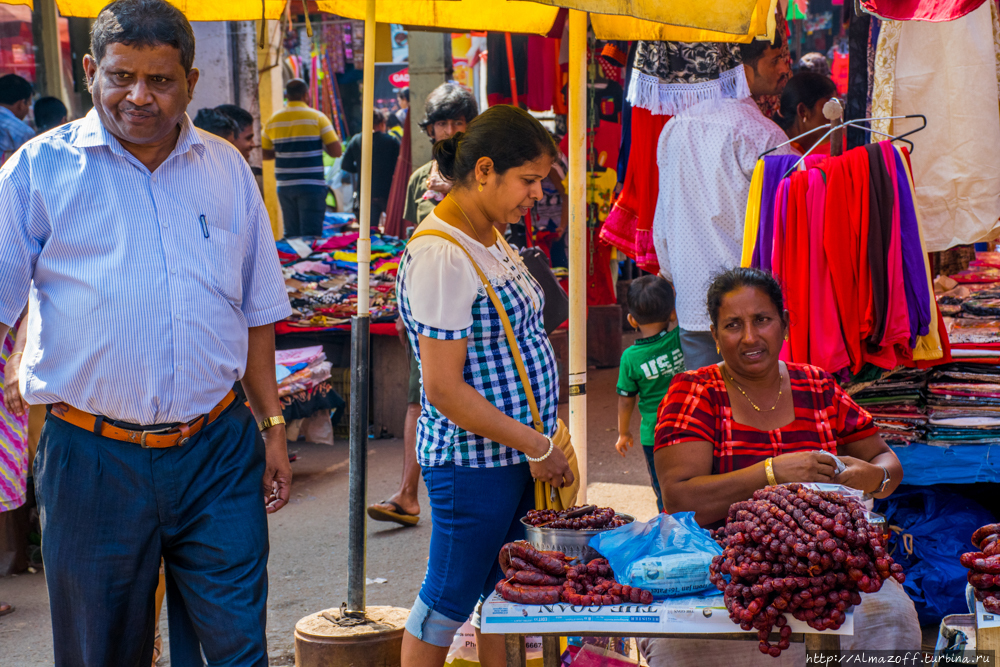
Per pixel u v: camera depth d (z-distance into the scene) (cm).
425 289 240
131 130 217
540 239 844
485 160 242
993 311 393
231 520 238
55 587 230
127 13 212
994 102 364
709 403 273
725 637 203
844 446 284
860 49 407
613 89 766
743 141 397
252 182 254
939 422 361
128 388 223
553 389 269
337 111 1370
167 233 228
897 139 338
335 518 515
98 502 226
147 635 255
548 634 207
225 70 912
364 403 316
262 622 240
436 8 405
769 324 265
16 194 220
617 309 891
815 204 328
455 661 295
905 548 368
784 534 194
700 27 252
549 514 245
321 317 688
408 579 421
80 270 222
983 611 196
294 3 768
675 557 209
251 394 268
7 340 404
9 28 899
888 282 326
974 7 291
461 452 255
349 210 1345
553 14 415
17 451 420
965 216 369
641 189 461
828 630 192
